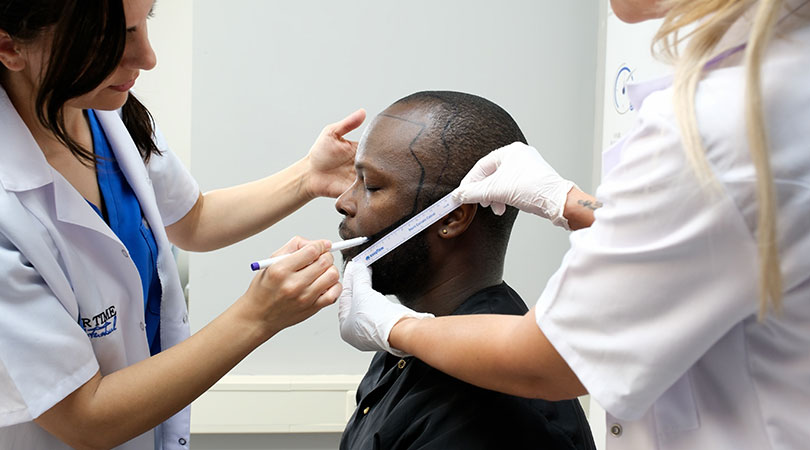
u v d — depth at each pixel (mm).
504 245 1149
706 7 654
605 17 2375
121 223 1348
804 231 613
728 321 652
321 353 2406
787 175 604
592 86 2432
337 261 2352
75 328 1092
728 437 776
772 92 609
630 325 679
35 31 901
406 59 2359
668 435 817
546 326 734
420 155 1093
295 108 2338
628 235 667
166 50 3098
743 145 600
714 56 650
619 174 693
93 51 923
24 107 1192
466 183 1060
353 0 2312
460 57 2375
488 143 1119
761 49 573
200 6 2264
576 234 750
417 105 1141
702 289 645
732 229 612
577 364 713
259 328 1142
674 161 629
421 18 2344
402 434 969
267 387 2314
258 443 2426
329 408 2344
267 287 1109
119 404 1094
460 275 1114
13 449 1172
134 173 1375
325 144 1557
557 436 949
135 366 1133
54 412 1085
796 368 715
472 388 970
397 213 1104
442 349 868
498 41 2377
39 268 1070
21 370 1024
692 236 625
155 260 1424
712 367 779
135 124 1441
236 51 2295
